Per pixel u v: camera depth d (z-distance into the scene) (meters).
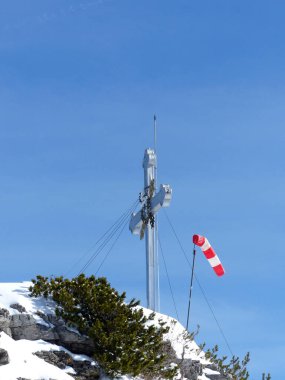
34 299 28.80
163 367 27.92
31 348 26.50
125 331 27.73
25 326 27.22
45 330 27.48
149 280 35.09
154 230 35.47
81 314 28.70
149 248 35.31
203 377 30.73
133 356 26.83
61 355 26.94
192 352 31.22
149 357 27.89
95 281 29.58
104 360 26.72
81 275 29.20
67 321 28.03
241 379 31.38
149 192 35.34
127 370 26.55
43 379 24.81
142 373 27.66
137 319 28.47
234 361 31.81
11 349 25.66
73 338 27.73
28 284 30.33
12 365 24.81
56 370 25.69
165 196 33.75
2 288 29.19
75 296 28.83
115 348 27.19
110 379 26.89
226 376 31.48
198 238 31.97
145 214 35.41
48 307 28.55
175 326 31.83
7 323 26.70
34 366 25.28
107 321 27.98
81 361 27.20
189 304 31.89
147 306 35.00
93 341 27.94
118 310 28.34
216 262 32.59
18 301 28.17
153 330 28.38
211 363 31.89
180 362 29.83
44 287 29.20
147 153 35.78
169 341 30.03
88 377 26.83
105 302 28.08
